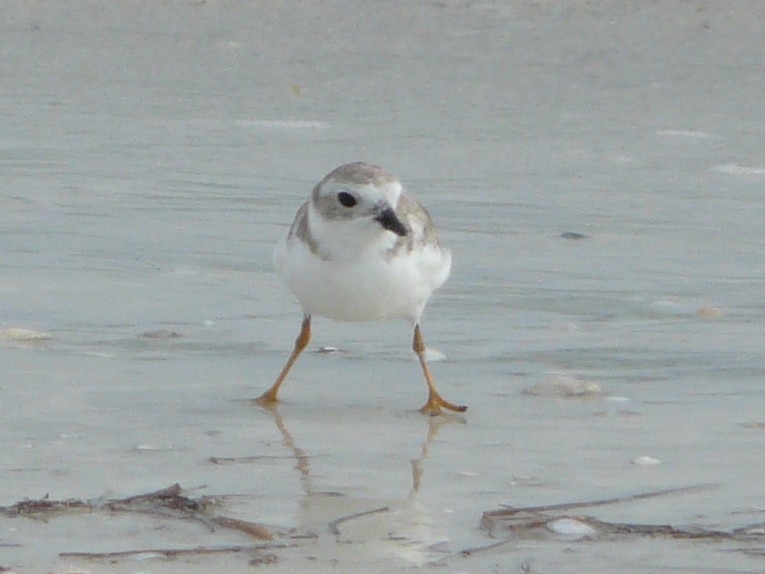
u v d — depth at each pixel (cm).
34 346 1076
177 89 2188
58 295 1219
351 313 960
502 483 798
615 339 1128
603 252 1409
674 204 1606
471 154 1836
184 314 1178
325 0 2588
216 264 1334
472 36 2420
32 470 806
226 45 2400
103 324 1142
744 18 2452
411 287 947
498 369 1056
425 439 888
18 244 1380
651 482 800
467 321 1182
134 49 2380
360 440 884
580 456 850
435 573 658
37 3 2578
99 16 2533
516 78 2234
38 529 704
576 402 969
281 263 970
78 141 1867
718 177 1731
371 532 712
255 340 1117
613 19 2462
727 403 963
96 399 955
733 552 684
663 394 987
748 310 1216
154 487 781
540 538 704
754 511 749
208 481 795
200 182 1667
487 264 1359
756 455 849
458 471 820
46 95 2131
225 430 899
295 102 2119
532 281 1303
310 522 728
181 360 1059
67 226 1454
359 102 2119
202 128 1962
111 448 852
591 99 2134
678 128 1983
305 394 989
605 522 724
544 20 2475
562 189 1667
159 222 1480
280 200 1591
